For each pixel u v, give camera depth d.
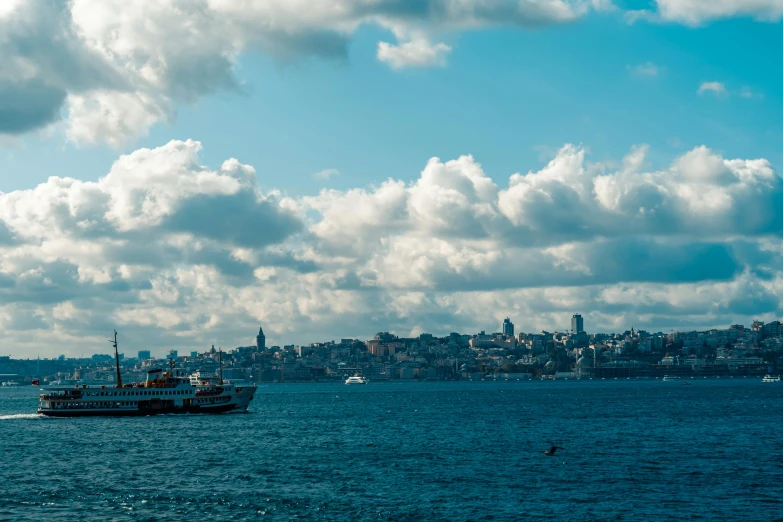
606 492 144.50
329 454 194.00
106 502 137.75
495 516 127.56
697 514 128.75
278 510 131.38
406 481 155.38
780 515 128.00
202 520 125.62
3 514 129.75
